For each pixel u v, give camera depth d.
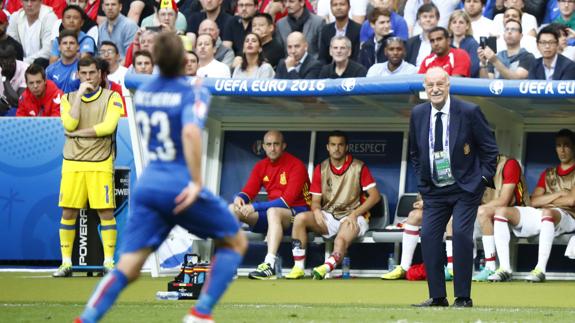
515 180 42.38
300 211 44.34
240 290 36.38
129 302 30.75
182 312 27.30
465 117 29.17
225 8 61.00
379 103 43.28
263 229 44.16
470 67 47.81
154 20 59.75
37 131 46.53
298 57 50.47
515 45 48.28
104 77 44.69
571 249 41.56
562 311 28.25
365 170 44.34
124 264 19.34
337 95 41.44
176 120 19.14
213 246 45.38
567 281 42.28
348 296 33.97
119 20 58.06
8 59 52.56
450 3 56.12
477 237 42.41
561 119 44.91
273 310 28.20
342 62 49.22
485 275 41.59
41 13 59.22
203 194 19.39
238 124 47.53
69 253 43.59
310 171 46.72
